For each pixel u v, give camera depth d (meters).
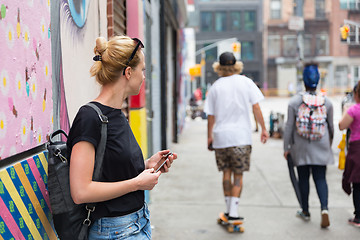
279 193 5.89
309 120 4.31
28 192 1.80
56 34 2.31
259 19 52.97
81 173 1.64
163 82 8.46
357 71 50.72
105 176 1.73
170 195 5.79
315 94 4.41
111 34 3.82
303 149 4.42
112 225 1.78
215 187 6.25
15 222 1.67
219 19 53.34
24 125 1.75
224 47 32.88
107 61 1.75
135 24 4.74
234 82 4.46
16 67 1.68
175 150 10.12
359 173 4.27
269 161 8.51
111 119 1.75
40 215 1.92
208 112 4.60
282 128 12.29
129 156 1.77
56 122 2.27
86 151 1.66
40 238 1.92
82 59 2.91
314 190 6.02
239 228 4.32
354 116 4.28
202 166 7.96
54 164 1.77
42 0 2.00
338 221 4.65
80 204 1.79
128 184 1.72
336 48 50.41
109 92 1.79
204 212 5.00
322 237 4.17
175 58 11.54
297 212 4.84
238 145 4.35
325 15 50.28
